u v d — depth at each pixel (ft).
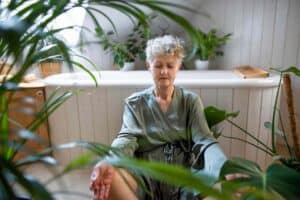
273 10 6.71
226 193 1.26
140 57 7.33
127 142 3.90
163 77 4.00
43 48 1.67
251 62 7.35
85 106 5.58
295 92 6.80
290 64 7.02
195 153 4.09
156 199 3.59
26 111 1.79
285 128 6.35
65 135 5.86
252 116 5.33
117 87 5.37
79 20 5.75
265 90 5.16
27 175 1.18
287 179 2.17
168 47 3.96
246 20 7.02
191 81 5.32
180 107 4.27
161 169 1.12
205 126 4.19
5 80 1.49
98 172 2.89
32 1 1.42
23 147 1.42
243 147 5.54
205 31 7.25
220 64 7.59
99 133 5.80
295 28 6.69
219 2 6.98
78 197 4.68
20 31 1.17
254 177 2.18
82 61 5.93
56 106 2.14
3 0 1.37
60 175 1.35
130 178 3.02
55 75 6.09
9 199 1.03
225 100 5.33
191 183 1.10
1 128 1.54
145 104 4.24
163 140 4.19
